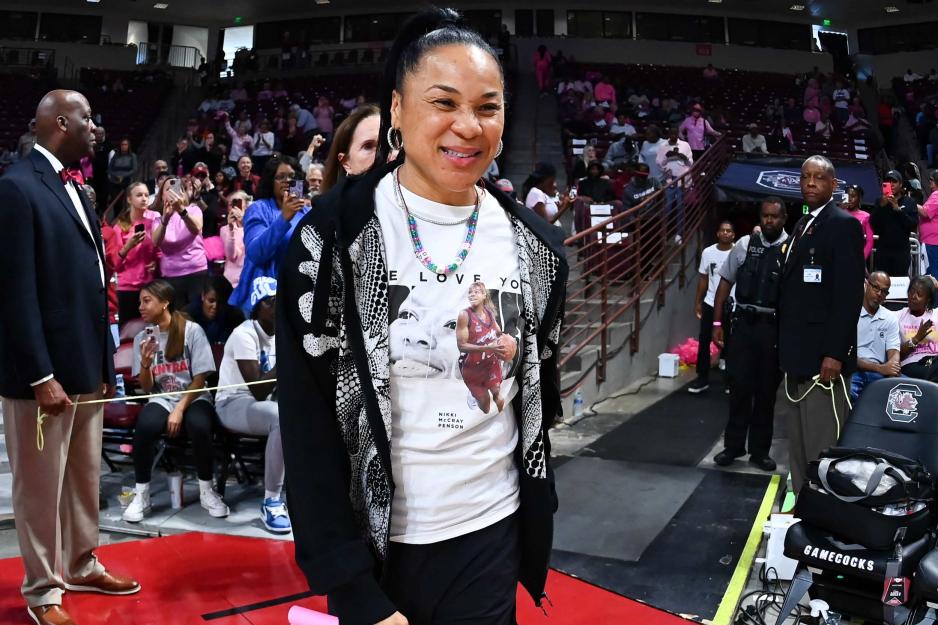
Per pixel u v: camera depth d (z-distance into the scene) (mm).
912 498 3174
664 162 11039
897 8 23875
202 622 3172
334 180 3223
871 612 3240
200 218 6430
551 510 1610
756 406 5395
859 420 3707
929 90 21453
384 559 1455
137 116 19719
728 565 3807
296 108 16656
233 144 15219
